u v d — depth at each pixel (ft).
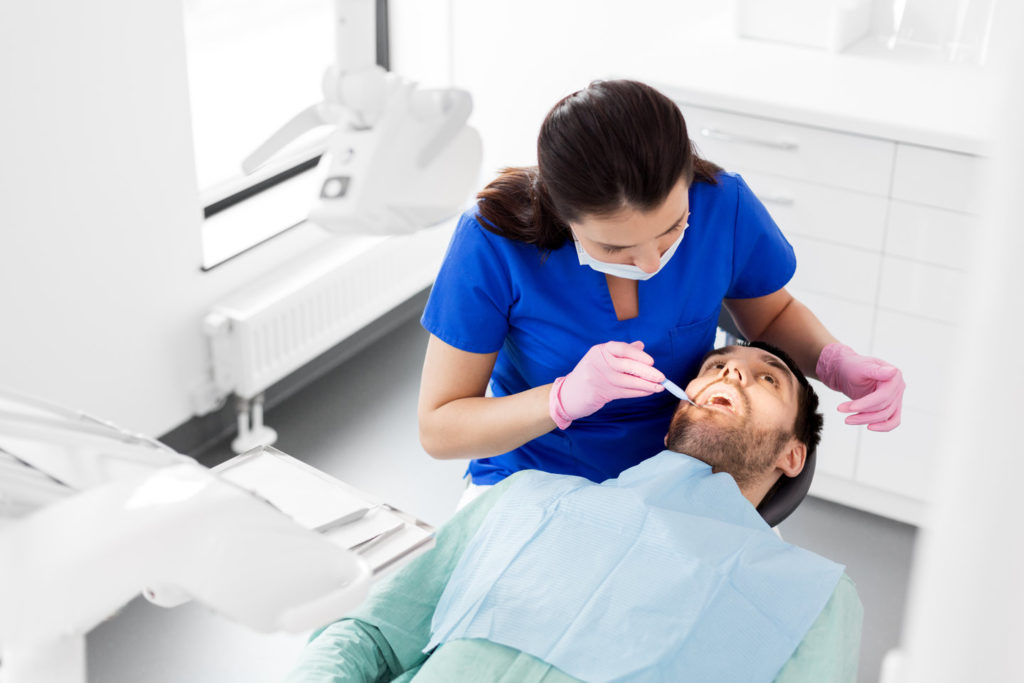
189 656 7.58
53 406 2.30
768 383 5.10
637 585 4.41
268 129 10.25
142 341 8.80
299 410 10.18
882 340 8.36
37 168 7.62
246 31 9.82
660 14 9.92
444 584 4.85
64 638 1.90
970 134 7.31
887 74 8.37
